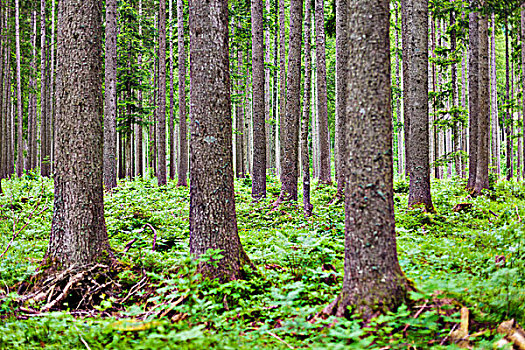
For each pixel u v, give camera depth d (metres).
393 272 4.68
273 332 4.64
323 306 5.18
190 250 6.29
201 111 6.31
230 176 6.38
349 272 4.82
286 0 37.50
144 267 7.23
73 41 7.11
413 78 12.57
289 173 14.01
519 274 5.12
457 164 25.17
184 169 21.45
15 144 37.09
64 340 4.81
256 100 16.17
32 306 6.00
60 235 6.91
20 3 32.28
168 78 32.03
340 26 16.25
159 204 14.27
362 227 4.73
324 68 19.70
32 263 7.44
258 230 10.75
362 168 4.76
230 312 5.05
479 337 4.01
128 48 29.27
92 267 6.72
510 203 14.02
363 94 4.79
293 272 6.59
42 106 29.22
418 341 4.06
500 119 40.00
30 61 33.88
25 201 14.53
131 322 4.90
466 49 26.05
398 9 30.73
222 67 6.39
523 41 16.81
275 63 30.88
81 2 7.13
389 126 4.82
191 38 6.46
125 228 10.10
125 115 28.09
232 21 28.53
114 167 19.16
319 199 15.86
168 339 4.21
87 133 7.11
